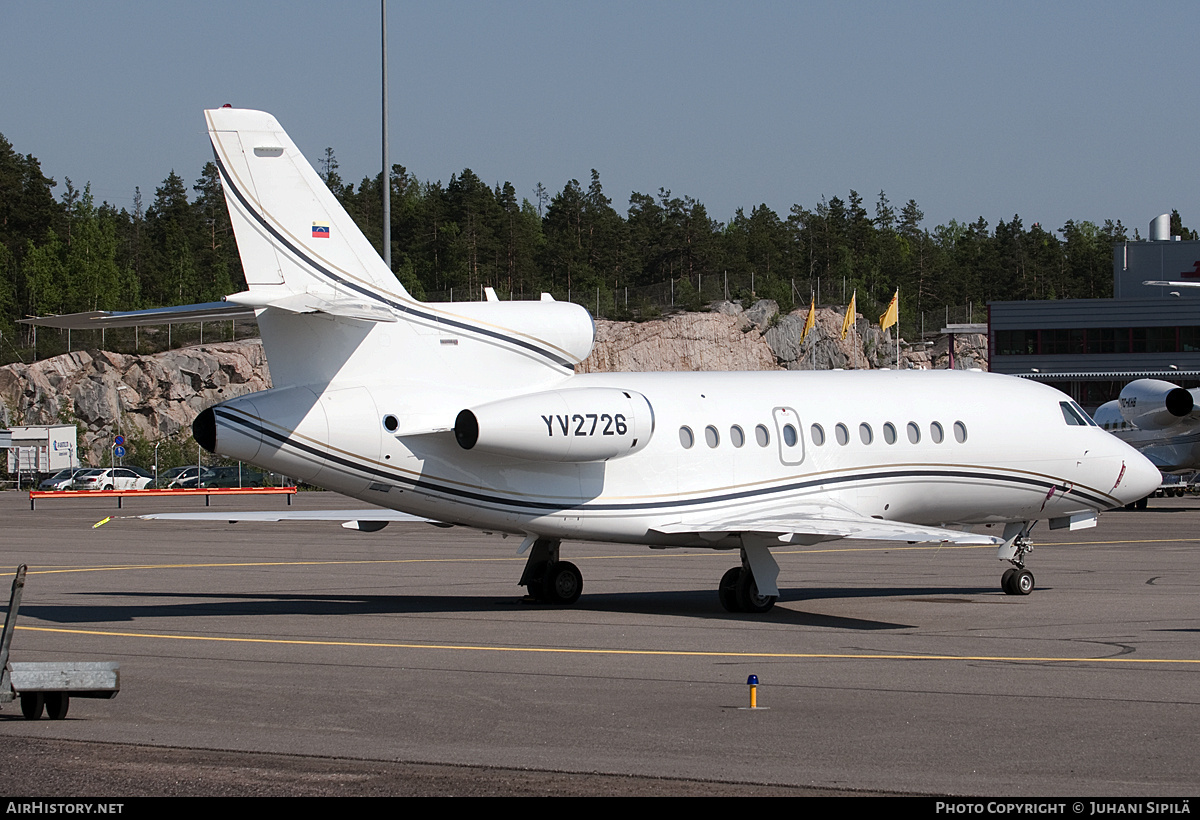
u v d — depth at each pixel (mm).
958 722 26312
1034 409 54938
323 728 25734
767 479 49344
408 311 44938
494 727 25844
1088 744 24281
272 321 43156
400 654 35625
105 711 27531
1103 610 46000
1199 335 173750
